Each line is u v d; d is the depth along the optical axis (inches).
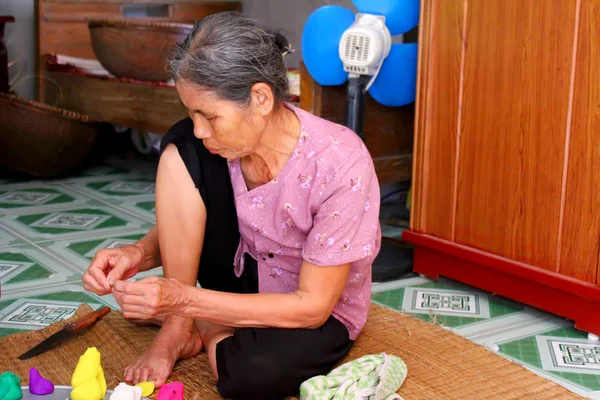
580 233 85.1
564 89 84.4
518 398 66.9
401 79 109.5
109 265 67.3
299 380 65.3
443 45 97.7
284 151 63.4
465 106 96.2
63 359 73.1
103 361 72.8
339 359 69.7
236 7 210.8
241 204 66.6
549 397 67.3
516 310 94.7
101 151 186.9
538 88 87.2
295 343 64.5
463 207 98.5
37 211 142.1
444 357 74.7
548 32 85.2
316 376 65.1
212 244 70.9
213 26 56.0
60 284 101.3
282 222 65.9
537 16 86.0
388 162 129.5
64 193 157.9
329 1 172.6
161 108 157.6
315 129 63.8
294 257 68.5
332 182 62.4
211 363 68.5
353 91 106.0
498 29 90.6
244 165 65.9
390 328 81.4
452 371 71.7
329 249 62.5
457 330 87.9
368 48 101.3
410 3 104.0
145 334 79.4
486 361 74.0
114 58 167.5
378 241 70.6
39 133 161.9
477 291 101.3
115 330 80.2
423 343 77.8
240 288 74.5
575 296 86.7
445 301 97.4
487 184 94.9
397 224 133.3
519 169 90.7
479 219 96.6
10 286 100.2
